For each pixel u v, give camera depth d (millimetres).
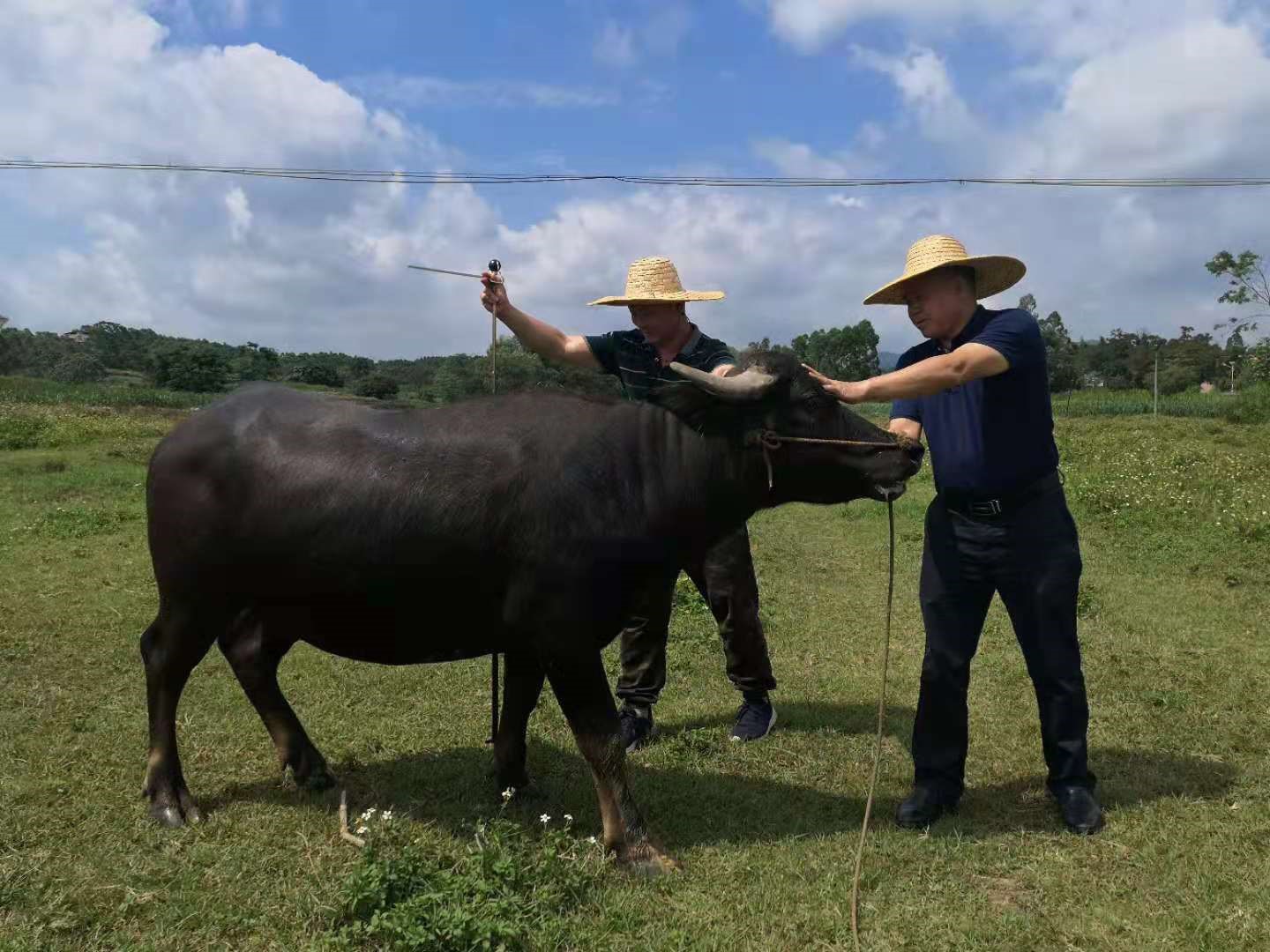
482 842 3791
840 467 4039
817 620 8125
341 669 6504
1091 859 3922
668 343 4922
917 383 3941
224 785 4594
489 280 4762
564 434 3975
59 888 3504
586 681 3936
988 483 4254
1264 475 14781
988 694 6051
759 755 5199
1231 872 3760
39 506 12750
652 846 3877
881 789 4762
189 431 4223
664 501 3992
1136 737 5301
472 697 5980
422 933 3068
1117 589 8906
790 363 4047
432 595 4016
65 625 7348
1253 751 5070
